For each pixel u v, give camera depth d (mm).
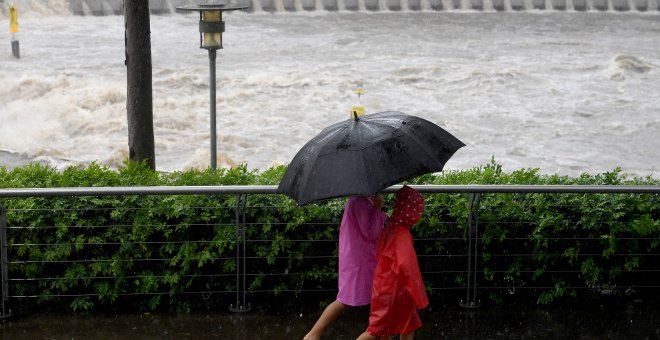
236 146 41344
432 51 64000
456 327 13070
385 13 83688
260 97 49750
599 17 84875
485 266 13977
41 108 47250
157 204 13547
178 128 43969
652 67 58281
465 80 54500
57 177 14211
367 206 11117
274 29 72438
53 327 12961
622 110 48438
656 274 14172
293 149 41312
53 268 13531
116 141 42719
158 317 13398
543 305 13938
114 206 13453
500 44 67812
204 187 12758
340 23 76750
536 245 13758
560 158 39938
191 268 13656
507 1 88875
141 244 13453
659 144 42500
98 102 48062
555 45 67750
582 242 13883
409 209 10898
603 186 13055
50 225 13414
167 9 79250
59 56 59469
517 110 48188
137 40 16672
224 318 13383
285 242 13539
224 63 57938
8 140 42625
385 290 10852
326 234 13625
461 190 13055
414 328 11125
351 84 52750
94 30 70062
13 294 13492
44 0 76312
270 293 13969
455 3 87625
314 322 13281
